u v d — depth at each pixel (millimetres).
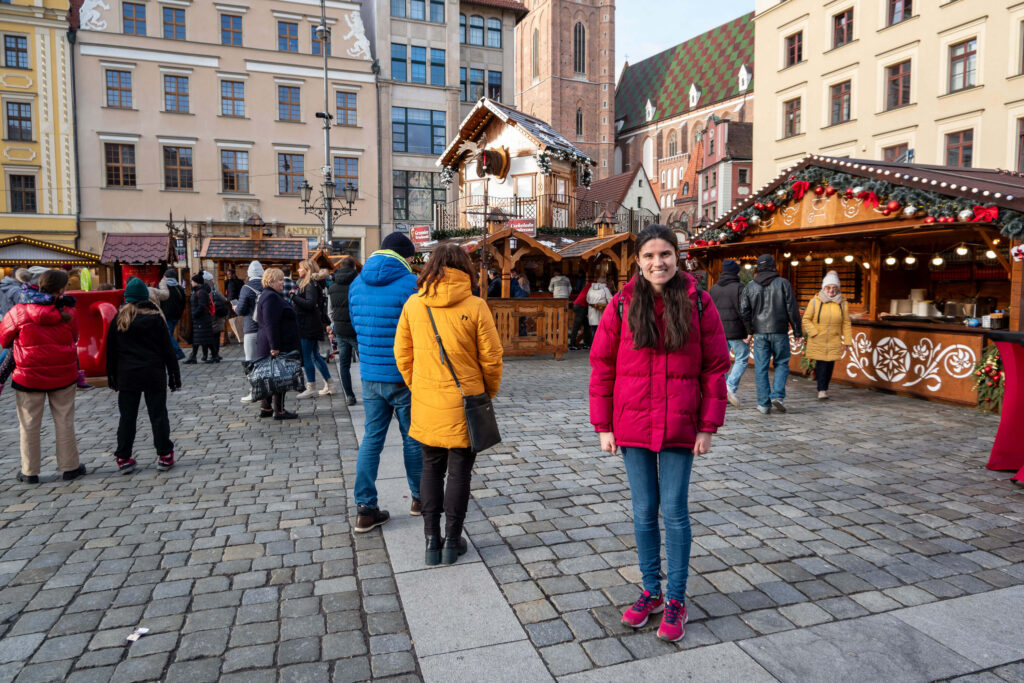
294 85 33531
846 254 11219
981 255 10367
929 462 5582
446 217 24969
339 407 8203
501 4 39406
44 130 30188
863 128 30375
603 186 43594
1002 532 4035
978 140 25578
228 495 4781
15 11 29406
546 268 19938
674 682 2521
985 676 2561
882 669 2604
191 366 12492
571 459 5711
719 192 57406
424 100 36688
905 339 8820
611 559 3641
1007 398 5254
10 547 3840
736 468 5395
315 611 3100
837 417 7457
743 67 72938
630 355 2793
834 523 4176
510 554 3707
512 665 2637
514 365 12492
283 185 33844
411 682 2545
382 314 3936
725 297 7980
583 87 73812
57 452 5137
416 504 4309
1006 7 24312
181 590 3309
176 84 31781
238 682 2549
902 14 28438
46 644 2814
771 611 3070
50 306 4965
